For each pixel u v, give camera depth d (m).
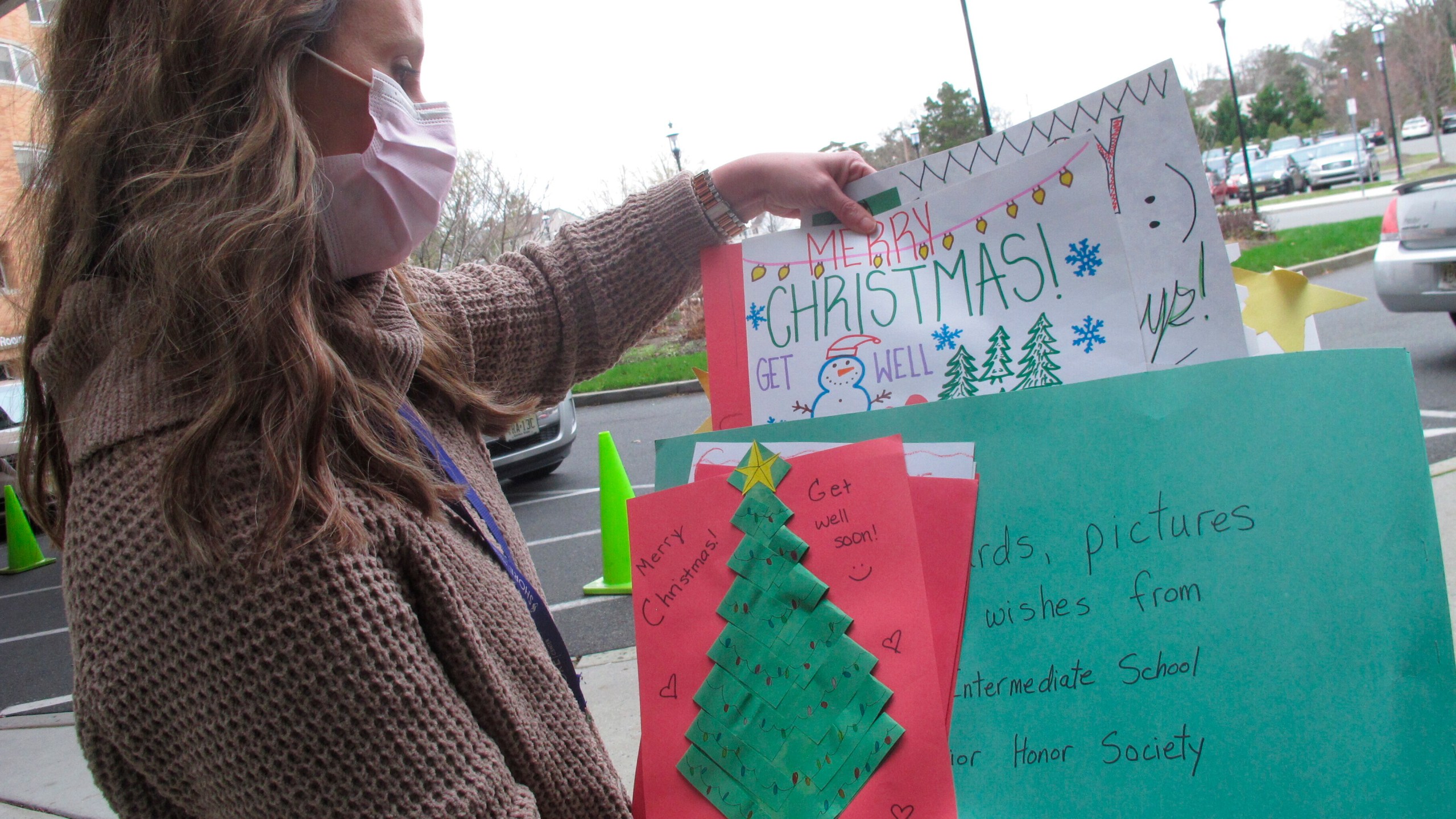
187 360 0.65
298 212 0.68
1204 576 0.82
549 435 6.97
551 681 0.81
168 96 0.69
